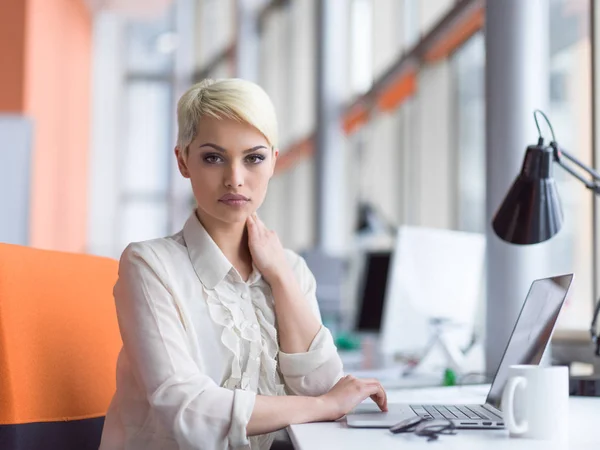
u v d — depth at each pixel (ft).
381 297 12.71
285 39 34.71
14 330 5.06
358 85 26.02
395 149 22.61
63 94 29.32
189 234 5.41
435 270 10.11
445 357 9.52
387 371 9.25
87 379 5.53
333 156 26.84
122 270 5.18
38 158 23.32
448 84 19.36
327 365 5.55
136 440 5.11
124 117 46.68
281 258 5.61
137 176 46.73
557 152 6.38
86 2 35.70
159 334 4.95
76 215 34.73
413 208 21.13
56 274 5.53
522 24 8.67
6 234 20.68
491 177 8.75
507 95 8.66
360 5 26.17
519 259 8.55
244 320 5.33
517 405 4.43
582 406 5.90
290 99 34.22
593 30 11.39
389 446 4.12
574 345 8.27
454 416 4.87
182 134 5.31
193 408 4.71
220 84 5.20
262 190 5.31
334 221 26.66
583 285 13.79
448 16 17.65
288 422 4.80
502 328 8.59
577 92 14.38
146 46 47.37
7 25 21.99
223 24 44.42
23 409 5.00
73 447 5.31
